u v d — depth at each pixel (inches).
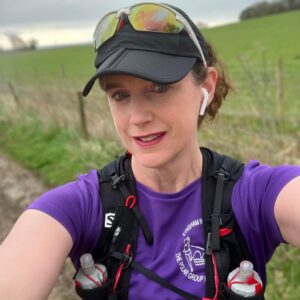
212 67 47.4
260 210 43.7
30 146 302.2
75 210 45.3
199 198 46.5
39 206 44.5
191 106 43.2
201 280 44.4
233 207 45.0
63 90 376.8
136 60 40.3
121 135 44.7
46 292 40.2
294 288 106.5
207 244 44.6
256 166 48.1
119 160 49.4
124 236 46.1
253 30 1132.5
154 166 42.9
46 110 348.2
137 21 41.2
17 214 207.2
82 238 46.3
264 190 43.6
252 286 41.7
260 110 204.4
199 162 47.7
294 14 1284.4
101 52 43.5
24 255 40.4
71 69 876.0
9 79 697.0
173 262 45.0
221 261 44.0
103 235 46.3
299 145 176.1
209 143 180.9
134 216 46.3
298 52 713.0
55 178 232.7
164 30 41.1
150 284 44.8
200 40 45.6
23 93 458.0
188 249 45.3
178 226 46.0
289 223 41.0
